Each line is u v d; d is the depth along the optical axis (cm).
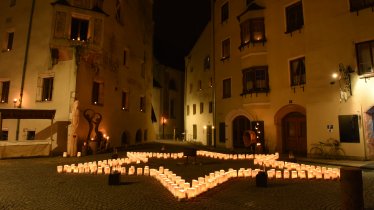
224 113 2722
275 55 2230
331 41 1798
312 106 1859
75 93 2094
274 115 2200
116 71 2659
